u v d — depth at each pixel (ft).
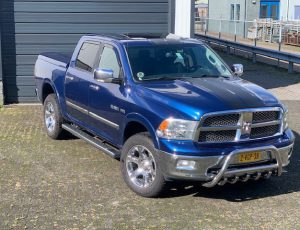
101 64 22.20
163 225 16.47
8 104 36.60
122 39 22.15
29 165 22.50
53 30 36.76
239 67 23.00
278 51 60.03
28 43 36.60
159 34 24.21
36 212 17.31
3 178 20.70
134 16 37.32
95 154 24.32
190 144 17.15
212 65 22.27
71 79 24.13
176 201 18.56
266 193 19.71
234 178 17.71
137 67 20.49
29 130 28.76
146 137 18.42
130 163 19.22
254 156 17.87
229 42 78.33
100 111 21.49
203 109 17.25
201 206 18.19
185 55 21.93
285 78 53.11
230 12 122.31
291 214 17.69
